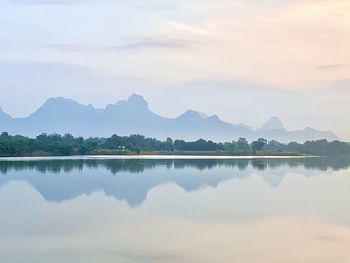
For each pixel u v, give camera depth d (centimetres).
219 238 2486
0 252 2186
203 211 3347
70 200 3853
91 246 2298
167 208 3481
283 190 4741
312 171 7544
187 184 5191
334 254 2189
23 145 12794
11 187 4712
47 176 5969
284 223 2916
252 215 3192
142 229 2706
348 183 5488
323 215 3200
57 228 2717
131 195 4209
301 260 2089
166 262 2042
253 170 7650
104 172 6750
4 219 2992
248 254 2175
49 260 2062
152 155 16338
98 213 3238
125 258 2095
